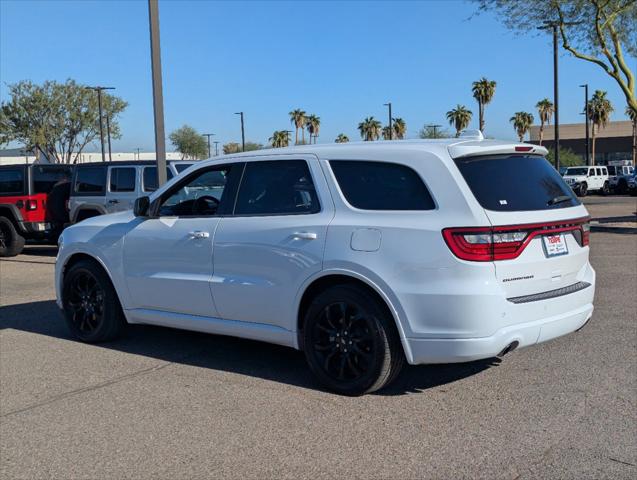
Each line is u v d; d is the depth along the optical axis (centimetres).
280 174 561
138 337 718
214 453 421
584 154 7088
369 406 493
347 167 524
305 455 414
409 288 473
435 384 538
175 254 609
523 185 502
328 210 521
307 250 519
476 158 493
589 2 1770
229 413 487
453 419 464
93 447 436
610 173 4612
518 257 471
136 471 400
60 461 417
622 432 436
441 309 463
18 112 4612
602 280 973
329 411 486
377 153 512
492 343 461
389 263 481
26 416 494
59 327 777
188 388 544
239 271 564
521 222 474
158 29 1076
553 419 460
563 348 629
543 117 7119
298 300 528
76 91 4756
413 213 481
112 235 662
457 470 389
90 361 630
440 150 489
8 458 424
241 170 586
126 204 1309
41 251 1656
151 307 640
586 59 1866
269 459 410
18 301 945
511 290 470
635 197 3859
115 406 508
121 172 1327
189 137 7912
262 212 561
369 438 437
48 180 1532
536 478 377
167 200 638
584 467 388
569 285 518
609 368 568
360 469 394
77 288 701
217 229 580
